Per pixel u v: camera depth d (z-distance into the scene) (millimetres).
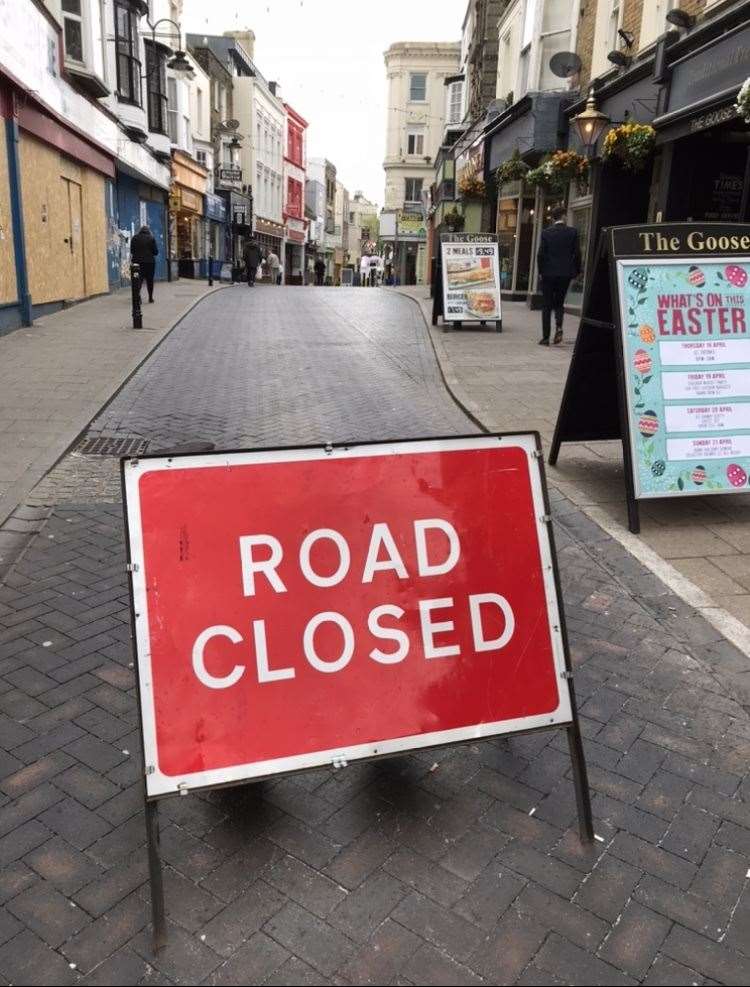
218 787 2332
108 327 13297
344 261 91750
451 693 2578
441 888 2418
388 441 2619
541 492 2734
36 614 4023
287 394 9039
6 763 2930
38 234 13789
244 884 2420
